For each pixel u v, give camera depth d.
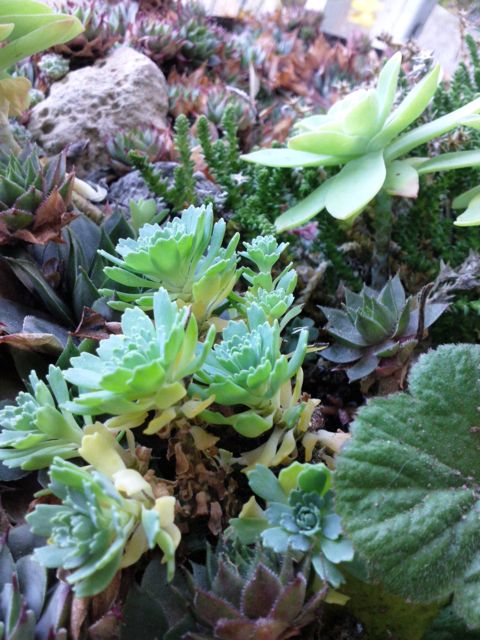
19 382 0.18
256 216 0.25
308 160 0.23
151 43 0.43
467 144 0.26
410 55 0.34
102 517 0.12
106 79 0.35
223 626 0.12
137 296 0.17
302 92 0.47
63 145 0.33
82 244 0.21
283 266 0.25
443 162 0.23
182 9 0.50
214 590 0.13
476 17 0.38
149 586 0.14
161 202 0.27
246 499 0.16
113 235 0.21
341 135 0.22
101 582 0.12
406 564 0.13
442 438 0.15
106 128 0.33
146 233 0.17
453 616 0.15
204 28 0.47
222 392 0.14
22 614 0.12
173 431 0.16
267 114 0.44
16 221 0.19
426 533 0.14
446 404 0.15
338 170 0.26
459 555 0.14
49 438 0.15
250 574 0.13
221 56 0.48
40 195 0.19
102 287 0.19
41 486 0.16
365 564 0.14
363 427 0.14
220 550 0.14
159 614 0.13
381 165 0.22
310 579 0.14
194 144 0.35
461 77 0.29
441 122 0.23
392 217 0.26
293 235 0.25
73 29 0.24
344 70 0.49
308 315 0.25
